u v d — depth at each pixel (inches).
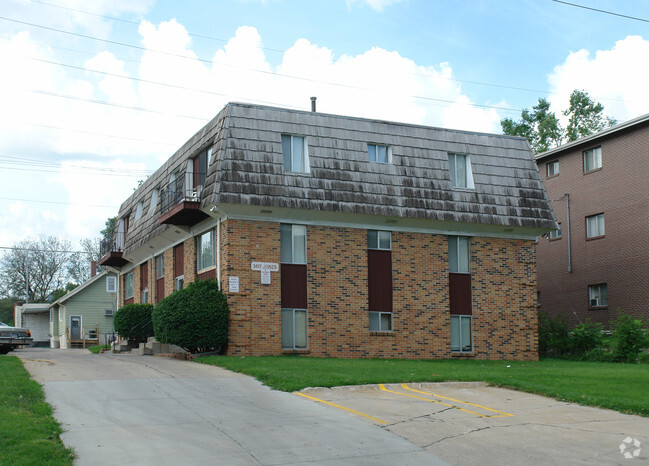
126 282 1515.7
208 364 770.2
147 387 585.0
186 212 945.5
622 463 377.1
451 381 645.9
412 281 1002.1
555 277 1425.9
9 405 465.4
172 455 372.2
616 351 1044.5
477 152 1067.3
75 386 576.4
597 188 1327.5
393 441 416.8
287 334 921.5
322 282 943.7
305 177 925.8
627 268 1246.9
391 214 962.7
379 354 964.0
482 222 1027.9
